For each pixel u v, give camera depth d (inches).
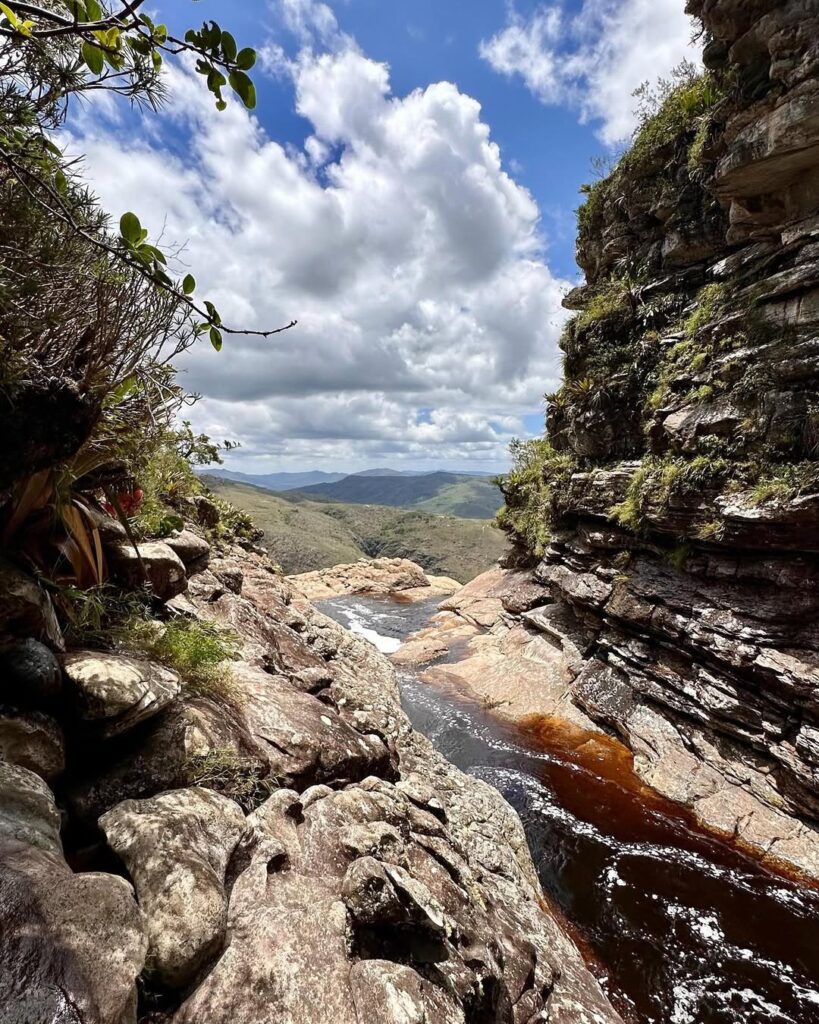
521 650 599.8
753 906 247.1
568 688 497.7
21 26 62.3
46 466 107.7
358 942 102.2
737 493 342.6
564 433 625.6
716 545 374.6
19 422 92.7
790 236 346.6
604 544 505.4
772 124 322.3
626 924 236.7
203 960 81.7
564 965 176.7
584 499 535.8
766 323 353.7
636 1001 199.3
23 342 92.9
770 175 346.6
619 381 510.6
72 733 110.0
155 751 121.3
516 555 900.6
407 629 870.4
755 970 213.0
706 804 324.5
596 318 549.0
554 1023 140.5
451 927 120.0
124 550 164.2
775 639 323.6
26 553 119.3
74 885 67.1
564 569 589.0
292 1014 78.9
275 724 161.6
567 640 555.8
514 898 197.9
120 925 66.0
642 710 421.7
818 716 297.3
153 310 120.4
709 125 396.2
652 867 275.1
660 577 436.1
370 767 180.1
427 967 108.5
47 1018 51.6
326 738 168.4
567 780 366.6
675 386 433.7
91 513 144.6
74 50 90.1
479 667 601.9
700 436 383.9
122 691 112.6
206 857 98.1
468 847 218.2
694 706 377.4
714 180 368.2
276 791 133.0
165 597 188.1
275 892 101.7
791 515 302.2
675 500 392.2
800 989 205.0
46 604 111.4
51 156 94.4
